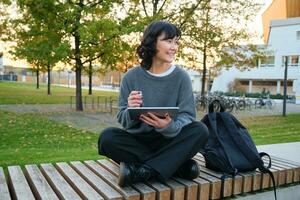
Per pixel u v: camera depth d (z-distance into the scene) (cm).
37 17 1653
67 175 306
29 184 299
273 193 351
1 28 2264
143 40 288
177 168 280
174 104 288
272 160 418
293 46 4431
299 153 575
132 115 257
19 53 1744
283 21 4500
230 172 322
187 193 284
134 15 1670
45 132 1080
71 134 1062
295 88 4416
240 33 2247
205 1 1900
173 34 281
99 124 1361
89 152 680
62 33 1708
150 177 284
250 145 340
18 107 2009
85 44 1675
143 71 291
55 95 3400
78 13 1677
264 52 2381
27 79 8781
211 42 2128
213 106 365
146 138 286
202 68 2462
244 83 5212
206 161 343
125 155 280
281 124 1531
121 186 274
